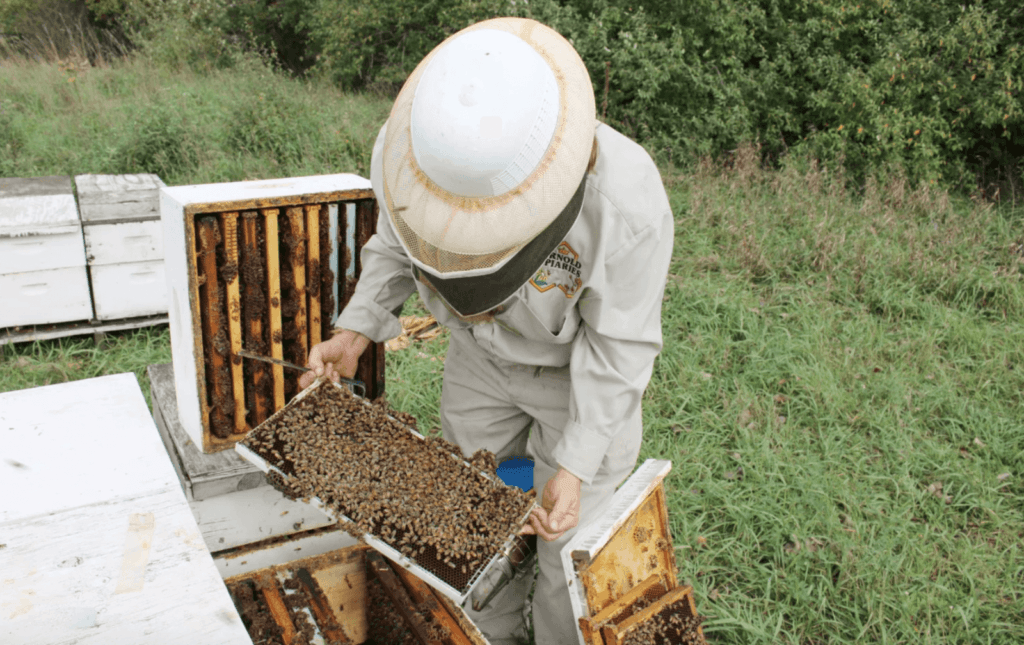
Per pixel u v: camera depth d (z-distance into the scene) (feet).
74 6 46.55
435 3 33.91
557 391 6.20
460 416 6.83
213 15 42.50
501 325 5.80
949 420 11.27
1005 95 23.68
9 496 3.90
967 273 16.12
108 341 11.86
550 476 6.40
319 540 6.93
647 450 9.96
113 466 4.21
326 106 25.02
